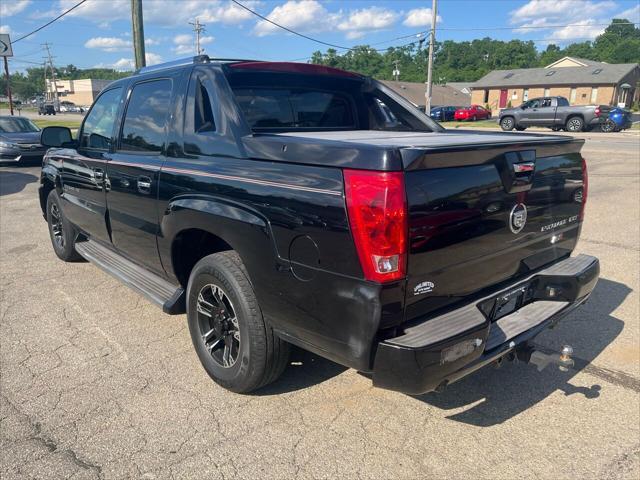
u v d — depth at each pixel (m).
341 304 2.44
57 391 3.30
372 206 2.26
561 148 3.13
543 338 4.02
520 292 3.07
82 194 4.79
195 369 3.58
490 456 2.73
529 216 2.98
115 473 2.59
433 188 2.38
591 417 3.07
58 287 5.12
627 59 91.12
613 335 4.06
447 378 2.44
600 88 54.31
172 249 3.54
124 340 4.00
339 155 2.40
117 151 4.18
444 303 2.62
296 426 2.97
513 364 3.66
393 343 2.37
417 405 3.18
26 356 3.75
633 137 22.72
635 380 3.45
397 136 3.34
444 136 3.33
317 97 4.12
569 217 3.40
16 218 8.31
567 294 3.16
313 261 2.51
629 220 7.61
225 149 3.06
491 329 2.87
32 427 2.94
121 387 3.35
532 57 107.00
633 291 4.93
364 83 4.33
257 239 2.77
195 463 2.67
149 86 3.91
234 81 3.52
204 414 3.07
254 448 2.78
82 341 3.98
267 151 2.78
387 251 2.27
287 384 3.39
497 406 3.18
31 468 2.62
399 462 2.69
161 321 4.35
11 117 16.22
